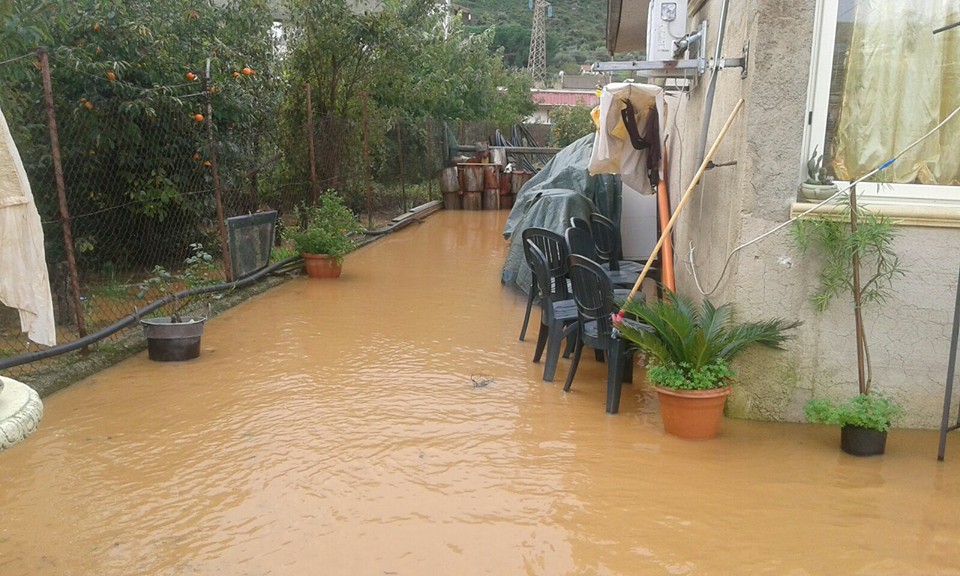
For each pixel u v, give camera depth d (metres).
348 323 6.52
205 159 8.14
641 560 2.84
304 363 5.33
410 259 10.10
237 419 4.24
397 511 3.19
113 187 7.58
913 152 4.15
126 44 7.17
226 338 6.01
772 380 4.29
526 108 27.22
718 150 4.90
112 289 6.85
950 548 2.96
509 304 7.36
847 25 4.10
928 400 4.22
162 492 3.35
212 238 8.80
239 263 7.45
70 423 4.18
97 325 6.16
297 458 3.71
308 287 8.10
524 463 3.69
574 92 33.44
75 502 3.25
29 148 6.26
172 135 7.85
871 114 4.16
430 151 16.94
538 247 5.71
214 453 3.77
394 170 15.41
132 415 4.30
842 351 4.22
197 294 6.70
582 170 8.49
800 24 4.03
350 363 5.34
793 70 4.05
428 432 4.07
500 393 4.76
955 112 3.82
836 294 4.16
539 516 3.16
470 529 3.04
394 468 3.61
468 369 5.26
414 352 5.65
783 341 4.22
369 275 8.88
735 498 3.36
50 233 6.55
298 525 3.06
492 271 9.19
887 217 3.99
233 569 2.74
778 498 3.37
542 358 5.57
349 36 12.30
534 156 20.48
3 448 1.74
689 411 3.98
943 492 3.45
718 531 3.07
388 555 2.84
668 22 5.41
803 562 2.84
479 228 13.73
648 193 6.20
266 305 7.20
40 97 6.52
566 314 5.06
